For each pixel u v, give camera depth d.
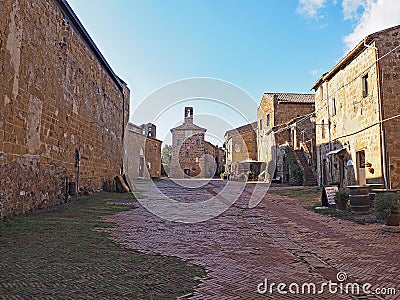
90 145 14.45
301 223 8.26
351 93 14.91
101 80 16.20
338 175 16.64
